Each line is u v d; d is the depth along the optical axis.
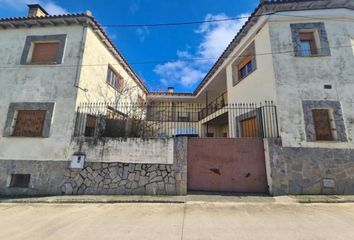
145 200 5.76
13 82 7.74
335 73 6.91
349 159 6.28
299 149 6.41
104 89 9.34
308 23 7.41
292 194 6.12
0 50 8.16
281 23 7.54
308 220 4.12
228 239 3.31
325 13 7.37
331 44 7.14
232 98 10.25
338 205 5.24
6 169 6.94
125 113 9.02
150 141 6.78
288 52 7.21
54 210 5.11
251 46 8.73
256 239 3.31
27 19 7.94
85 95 7.86
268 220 4.17
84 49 7.85
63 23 8.10
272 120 7.00
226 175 6.73
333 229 3.65
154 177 6.55
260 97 7.84
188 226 3.89
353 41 7.22
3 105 7.55
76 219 4.39
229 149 6.88
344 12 7.34
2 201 5.94
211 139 6.98
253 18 8.04
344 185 6.14
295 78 6.96
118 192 6.51
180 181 6.46
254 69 8.38
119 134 7.62
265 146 6.67
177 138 6.81
